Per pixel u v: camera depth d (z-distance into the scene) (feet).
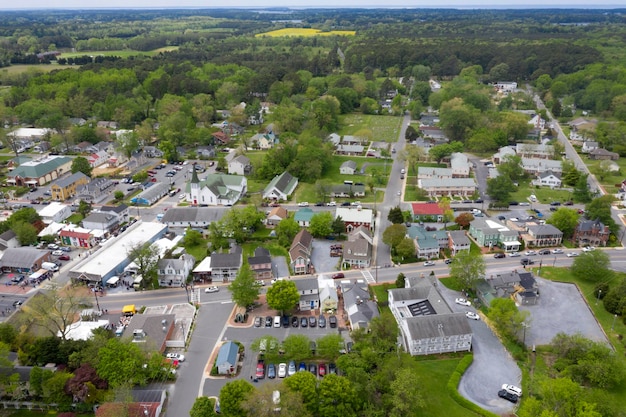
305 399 310.86
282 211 606.96
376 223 602.85
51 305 394.11
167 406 329.31
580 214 608.19
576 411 302.25
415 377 323.57
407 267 504.84
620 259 513.45
